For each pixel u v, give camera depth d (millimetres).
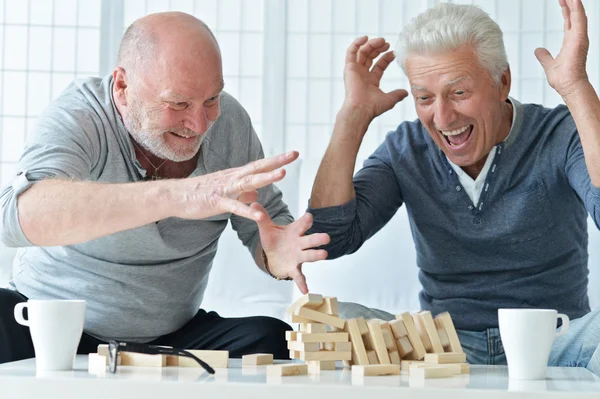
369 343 1538
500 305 2305
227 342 2154
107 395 1259
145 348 1468
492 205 2311
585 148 2131
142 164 2156
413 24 2225
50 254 2199
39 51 4207
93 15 4215
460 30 2139
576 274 2354
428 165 2400
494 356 2268
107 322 2186
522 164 2303
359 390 1220
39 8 4215
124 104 2072
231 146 2270
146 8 4203
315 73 4199
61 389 1269
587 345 1936
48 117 2047
